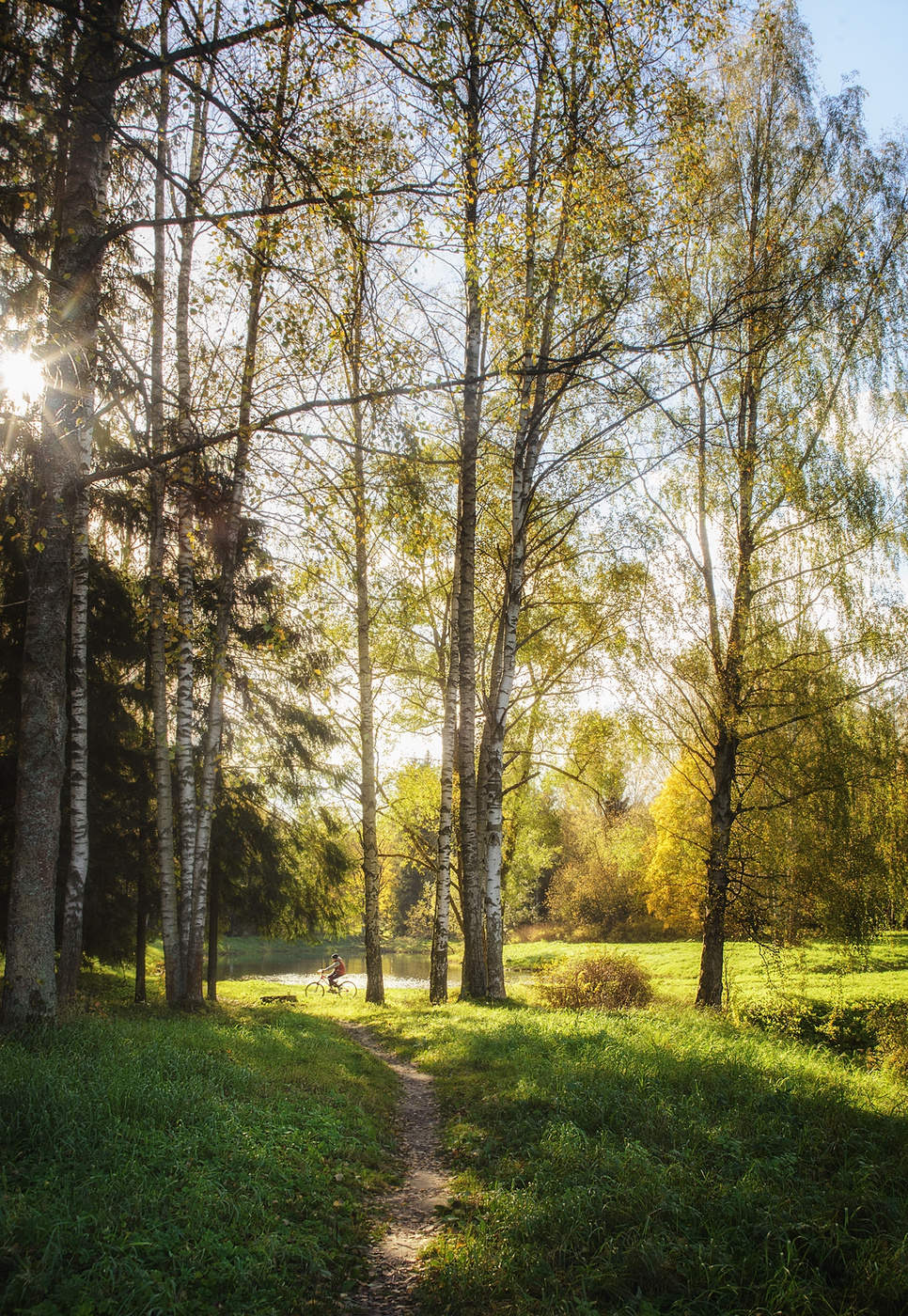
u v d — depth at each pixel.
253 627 16.36
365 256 6.78
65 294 7.70
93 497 13.50
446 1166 6.61
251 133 5.73
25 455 9.21
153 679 13.65
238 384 9.72
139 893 15.54
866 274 15.16
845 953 16.25
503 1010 14.66
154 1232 4.17
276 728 17.86
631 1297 3.90
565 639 18.94
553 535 16.95
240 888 17.91
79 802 10.54
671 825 21.58
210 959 17.73
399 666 20.92
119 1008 12.70
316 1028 13.36
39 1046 7.36
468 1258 4.50
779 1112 6.66
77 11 5.08
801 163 15.90
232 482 8.04
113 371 7.96
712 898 16.98
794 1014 16.08
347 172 6.52
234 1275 4.00
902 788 15.43
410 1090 9.60
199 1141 5.53
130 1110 5.86
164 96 9.10
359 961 43.94
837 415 15.77
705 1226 4.49
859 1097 7.67
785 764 15.74
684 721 17.23
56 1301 3.49
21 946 8.20
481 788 19.88
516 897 37.16
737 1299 3.82
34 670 8.47
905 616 15.03
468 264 7.23
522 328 12.97
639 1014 13.63
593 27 6.74
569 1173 5.46
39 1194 4.35
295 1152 5.92
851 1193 4.84
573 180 7.57
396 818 22.55
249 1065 8.34
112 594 14.29
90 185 8.09
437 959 17.94
